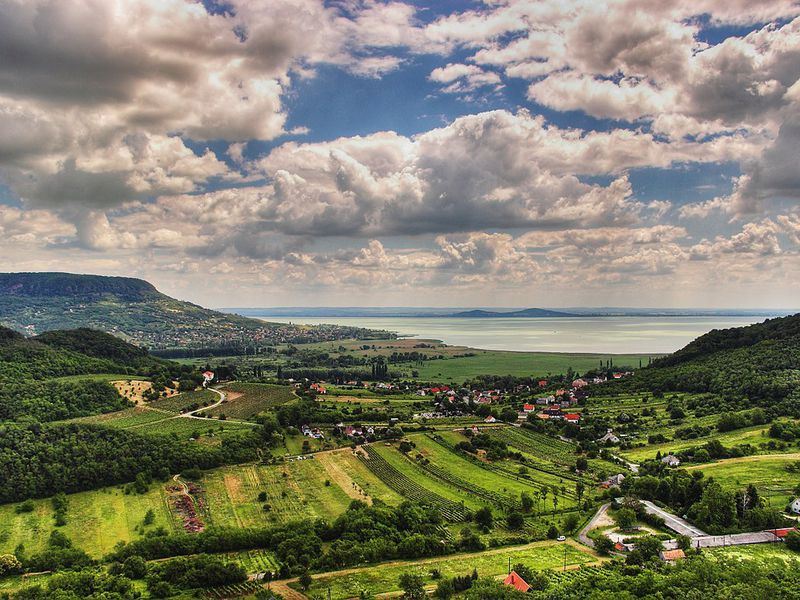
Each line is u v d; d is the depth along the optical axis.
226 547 166.62
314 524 177.00
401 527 178.25
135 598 137.62
